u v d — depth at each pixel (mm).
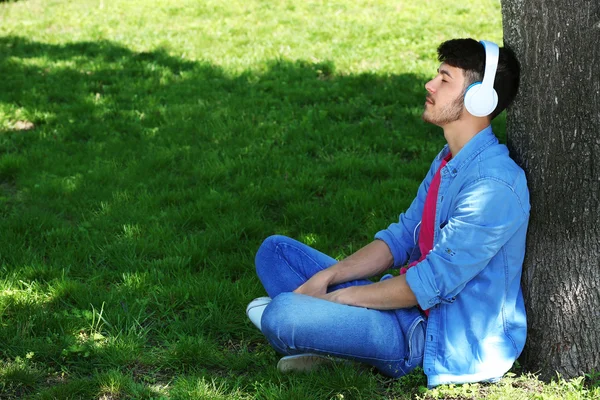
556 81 3068
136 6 12875
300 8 12492
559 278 3260
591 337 3258
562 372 3322
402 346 3271
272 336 3232
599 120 3041
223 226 5066
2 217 5340
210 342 3754
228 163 6258
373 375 3383
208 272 4500
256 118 7434
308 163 6289
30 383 3377
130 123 7285
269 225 5172
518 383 3318
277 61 9336
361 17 11812
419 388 3266
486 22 11375
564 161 3131
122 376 3402
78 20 12008
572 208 3166
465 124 3199
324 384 3291
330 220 5207
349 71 9000
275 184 5820
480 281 3199
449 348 3221
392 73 8812
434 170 3535
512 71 3133
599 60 2980
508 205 3076
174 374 3541
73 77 8898
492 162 3133
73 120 7461
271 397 3195
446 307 3240
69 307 4098
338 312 3199
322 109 7645
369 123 7188
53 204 5488
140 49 10148
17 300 4055
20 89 8305
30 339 3672
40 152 6508
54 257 4676
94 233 5004
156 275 4395
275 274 3668
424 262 3164
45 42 10594
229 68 9188
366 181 5914
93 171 6102
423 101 7855
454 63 3111
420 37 10594
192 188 5824
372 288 3277
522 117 3225
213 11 12383
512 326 3281
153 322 3977
